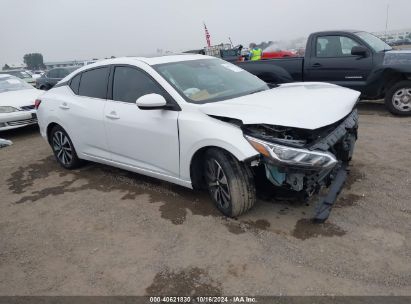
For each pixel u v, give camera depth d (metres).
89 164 5.64
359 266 2.76
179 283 2.77
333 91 3.95
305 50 8.00
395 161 4.70
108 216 3.90
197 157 3.62
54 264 3.17
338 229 3.24
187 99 3.69
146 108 3.61
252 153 3.10
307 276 2.71
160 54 4.76
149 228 3.58
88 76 4.85
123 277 2.91
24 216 4.12
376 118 7.06
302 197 3.33
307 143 3.11
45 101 5.42
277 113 3.14
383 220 3.33
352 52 7.29
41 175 5.39
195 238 3.32
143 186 4.59
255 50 12.02
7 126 7.86
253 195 3.41
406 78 7.07
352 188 4.00
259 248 3.08
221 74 4.37
